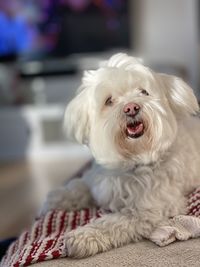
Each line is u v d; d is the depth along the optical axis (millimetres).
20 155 4156
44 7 4344
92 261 937
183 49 4656
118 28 4523
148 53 4637
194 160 1288
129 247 1009
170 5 4562
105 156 1256
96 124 1269
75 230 1054
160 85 1248
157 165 1216
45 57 4426
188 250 936
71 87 4418
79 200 1356
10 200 2893
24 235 1222
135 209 1152
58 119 4152
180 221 1081
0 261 1233
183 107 1236
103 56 4523
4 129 4117
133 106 1196
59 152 4184
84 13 4438
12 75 4336
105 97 1262
